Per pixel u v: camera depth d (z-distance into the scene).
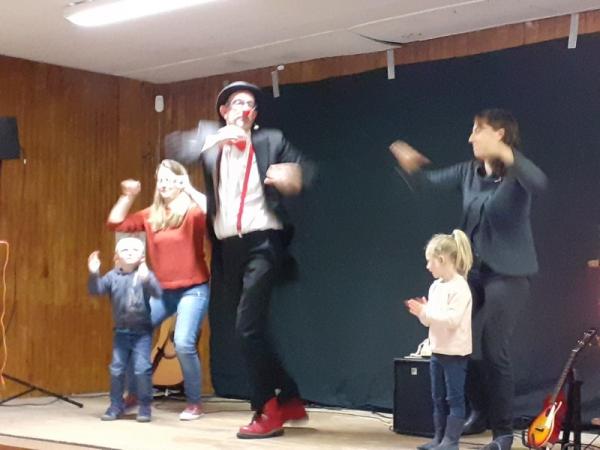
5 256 6.02
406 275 5.54
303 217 5.97
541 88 5.06
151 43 5.70
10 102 6.07
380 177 5.68
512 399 3.96
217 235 4.69
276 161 4.63
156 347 5.96
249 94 4.71
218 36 5.53
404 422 4.61
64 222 6.31
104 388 6.47
